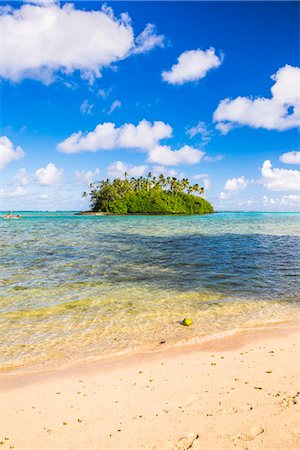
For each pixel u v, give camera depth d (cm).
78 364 788
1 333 970
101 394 648
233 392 642
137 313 1153
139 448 486
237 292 1425
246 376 710
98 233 4462
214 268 1947
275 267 1984
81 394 650
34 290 1432
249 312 1170
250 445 483
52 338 938
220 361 794
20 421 561
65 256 2353
